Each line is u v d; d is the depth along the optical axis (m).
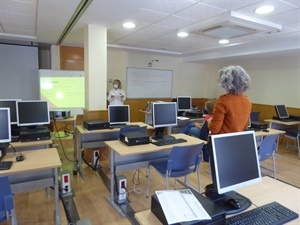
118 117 3.74
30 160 2.09
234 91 1.71
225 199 1.35
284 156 4.77
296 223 1.19
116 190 2.77
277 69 6.00
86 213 2.47
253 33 3.93
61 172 2.85
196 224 1.05
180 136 3.08
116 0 2.65
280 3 2.62
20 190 2.05
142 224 1.14
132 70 6.96
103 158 4.12
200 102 8.34
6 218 1.64
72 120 3.85
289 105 5.75
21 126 3.01
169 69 7.61
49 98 5.36
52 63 5.83
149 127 3.60
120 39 4.98
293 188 1.59
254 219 1.20
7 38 5.04
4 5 2.98
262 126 3.91
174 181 3.30
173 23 3.58
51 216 2.42
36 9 3.12
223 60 6.83
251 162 1.35
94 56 3.89
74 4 2.83
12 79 5.45
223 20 3.15
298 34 4.00
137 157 2.84
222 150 1.23
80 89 5.48
